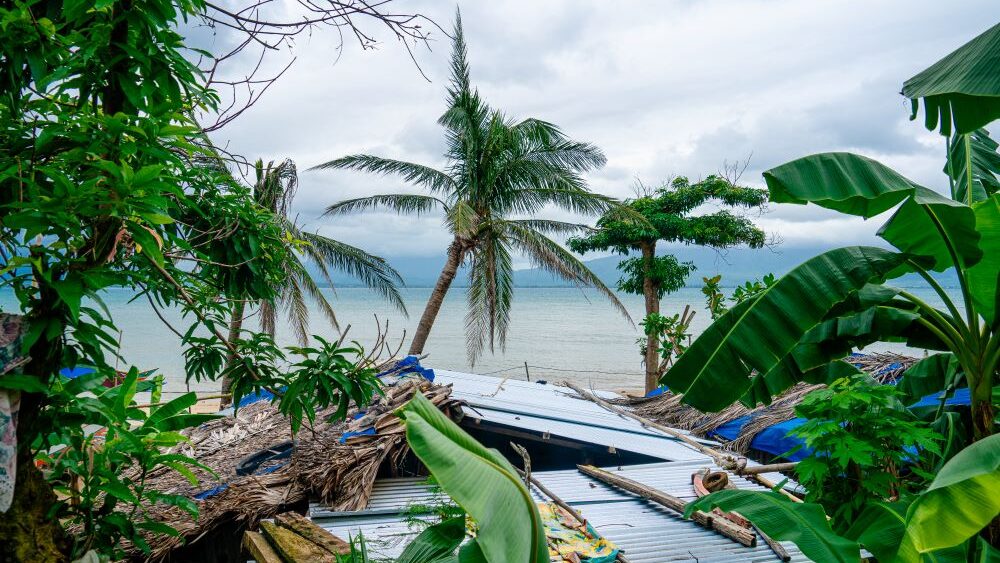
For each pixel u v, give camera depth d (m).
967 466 3.09
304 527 4.75
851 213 4.39
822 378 6.00
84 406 2.99
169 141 3.09
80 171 2.93
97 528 3.13
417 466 7.48
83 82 2.88
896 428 4.60
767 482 7.49
